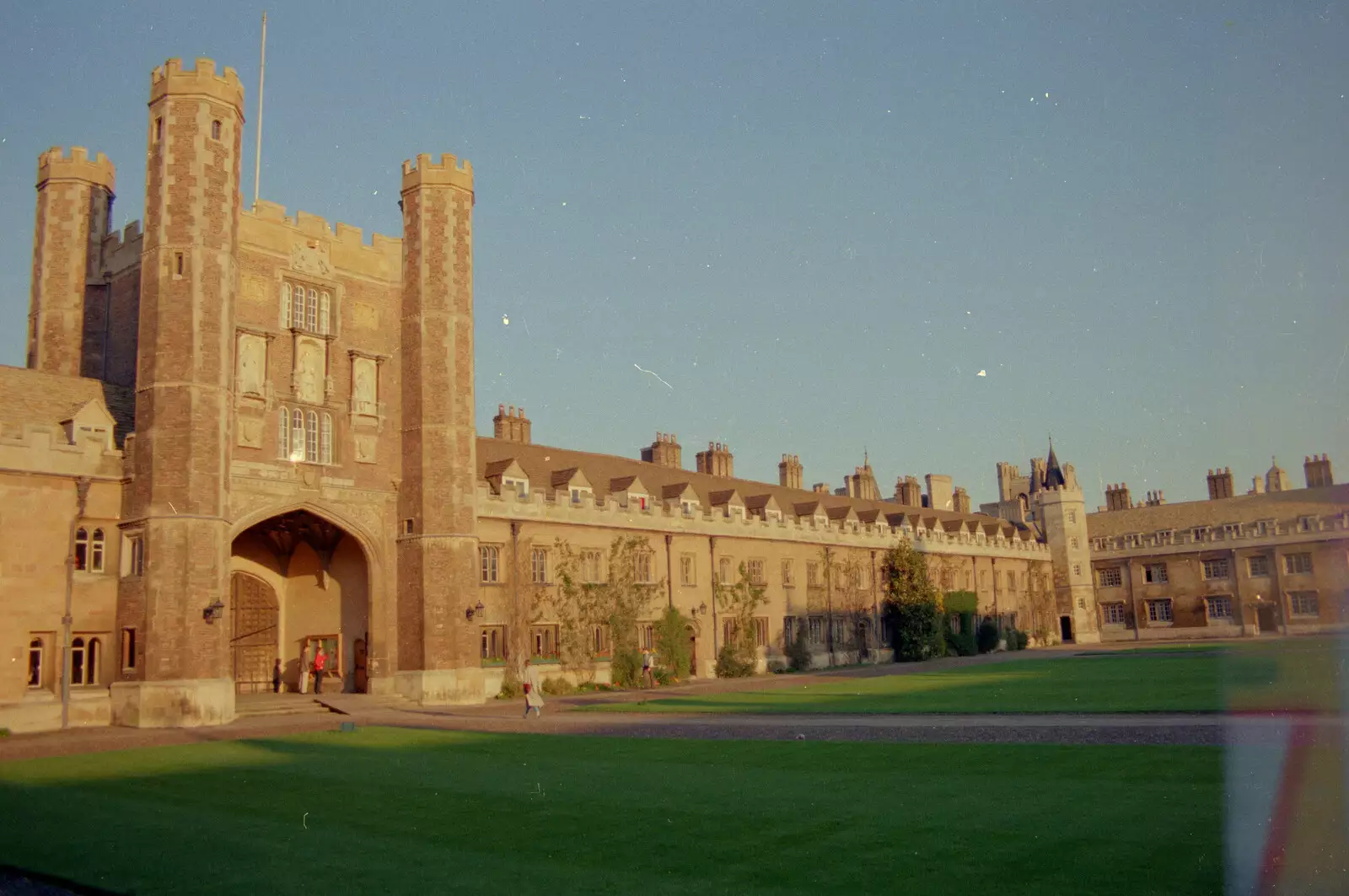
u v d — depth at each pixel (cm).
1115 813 984
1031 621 7244
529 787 1299
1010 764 1351
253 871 880
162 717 2488
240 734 2248
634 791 1241
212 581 2606
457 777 1424
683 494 4634
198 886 833
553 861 881
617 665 3962
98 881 860
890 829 952
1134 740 1542
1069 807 1027
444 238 3406
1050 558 7656
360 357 3253
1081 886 731
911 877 778
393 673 3186
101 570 2652
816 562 5319
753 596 4806
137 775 1566
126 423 2898
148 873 882
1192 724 1666
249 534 3428
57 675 2519
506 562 3675
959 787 1177
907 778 1264
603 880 809
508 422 4591
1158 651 5066
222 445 2680
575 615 3894
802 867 823
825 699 2761
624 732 2020
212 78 2777
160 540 2567
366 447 3222
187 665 2528
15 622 2458
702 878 802
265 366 2989
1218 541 7112
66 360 3195
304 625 3438
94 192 3344
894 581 5778
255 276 3019
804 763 1447
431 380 3316
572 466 4462
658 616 4253
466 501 3309
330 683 3312
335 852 945
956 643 6097
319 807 1198
